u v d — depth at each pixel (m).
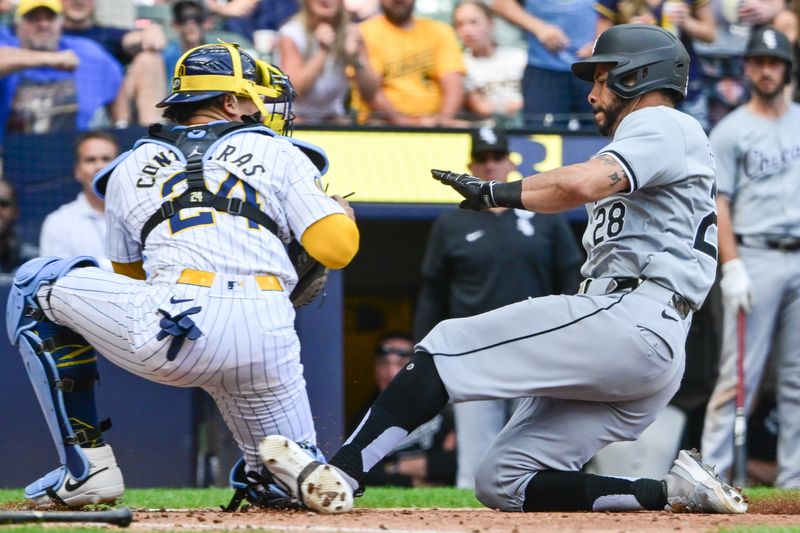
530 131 29.30
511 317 13.60
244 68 13.98
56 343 13.63
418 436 26.97
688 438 29.56
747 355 25.50
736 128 25.70
